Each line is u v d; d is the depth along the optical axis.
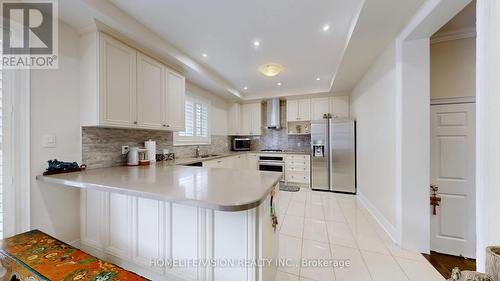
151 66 2.46
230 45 2.58
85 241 1.87
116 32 1.98
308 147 5.33
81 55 1.95
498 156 1.03
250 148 5.79
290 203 3.45
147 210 1.51
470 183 1.94
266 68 3.14
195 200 1.00
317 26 2.15
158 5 1.81
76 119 1.93
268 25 2.14
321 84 4.41
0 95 1.52
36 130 1.68
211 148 4.59
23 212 1.62
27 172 1.62
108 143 2.25
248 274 1.20
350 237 2.25
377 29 1.97
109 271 1.11
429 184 1.93
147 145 2.61
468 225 1.94
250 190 1.18
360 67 3.01
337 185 4.16
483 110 1.09
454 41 2.04
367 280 1.58
